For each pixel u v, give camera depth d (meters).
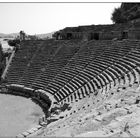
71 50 48.34
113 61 36.03
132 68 30.22
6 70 51.50
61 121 22.17
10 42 70.19
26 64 51.03
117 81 28.78
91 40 48.19
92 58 41.34
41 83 42.88
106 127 11.71
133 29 44.16
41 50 53.50
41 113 33.12
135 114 13.60
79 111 23.12
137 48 35.97
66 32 59.03
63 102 32.09
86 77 36.16
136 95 19.92
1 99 40.44
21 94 42.97
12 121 29.94
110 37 48.75
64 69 43.31
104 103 20.64
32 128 25.22
